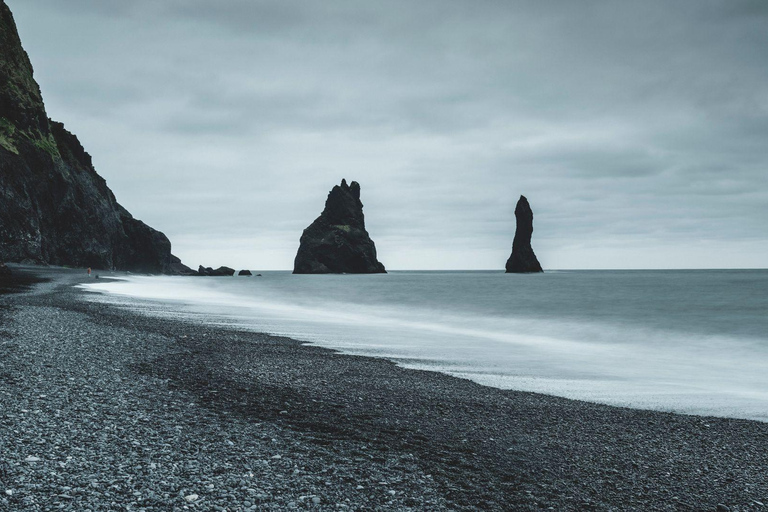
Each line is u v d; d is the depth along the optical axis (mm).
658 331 35312
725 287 100938
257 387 14992
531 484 9195
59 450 8867
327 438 10898
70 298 42125
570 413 14133
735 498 9016
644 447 11492
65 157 137375
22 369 14594
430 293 84000
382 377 17828
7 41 117938
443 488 8766
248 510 7379
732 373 21359
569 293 82750
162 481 8047
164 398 13031
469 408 14086
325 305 60406
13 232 95875
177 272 199375
